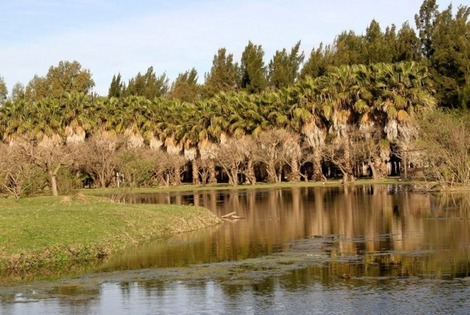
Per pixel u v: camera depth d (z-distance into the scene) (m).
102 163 84.94
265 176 99.00
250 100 89.06
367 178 87.31
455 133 59.44
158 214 37.25
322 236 32.09
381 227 34.56
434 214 39.44
